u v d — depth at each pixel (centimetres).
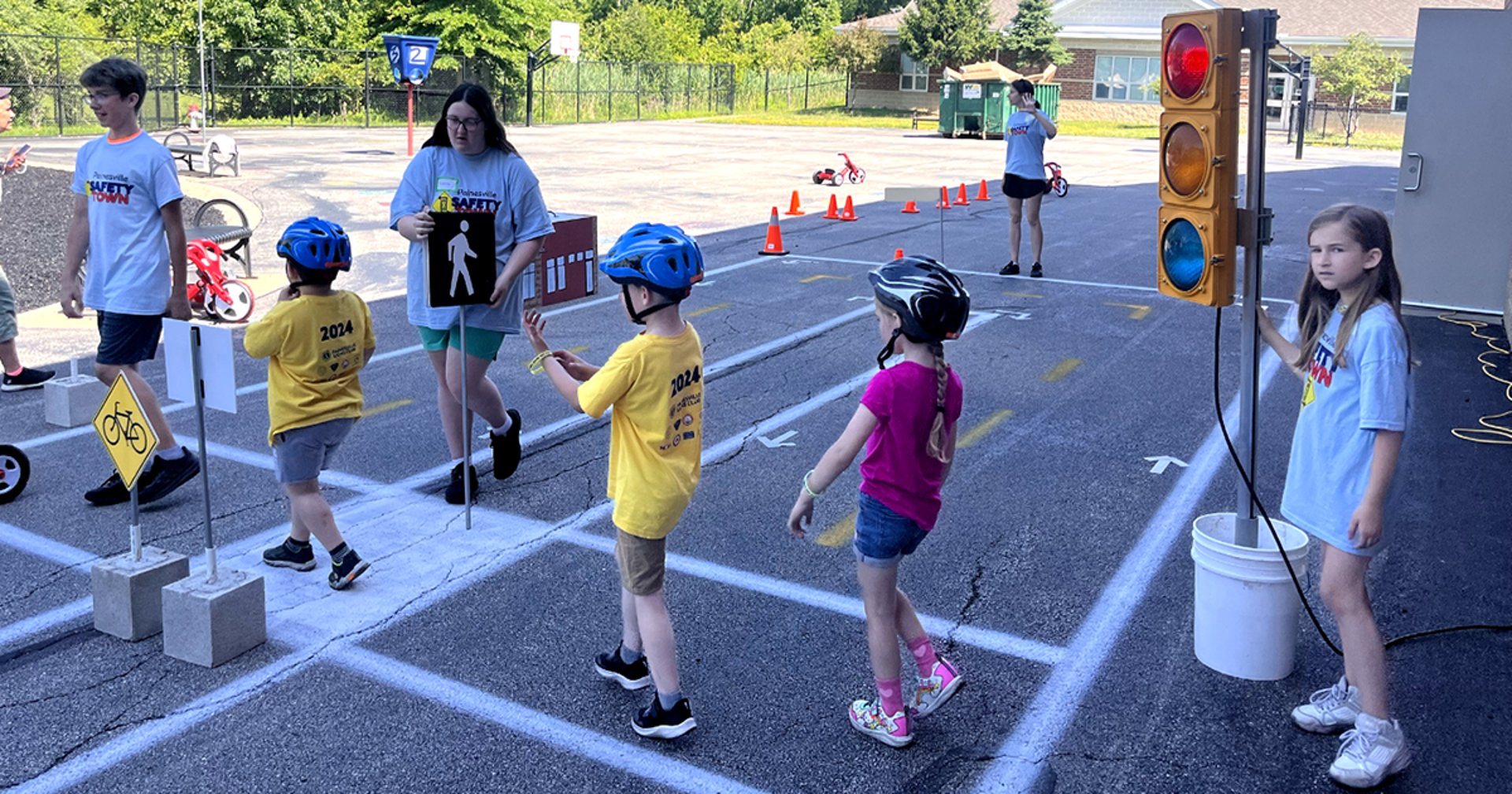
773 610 487
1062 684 427
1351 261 346
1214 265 397
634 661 418
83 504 595
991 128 4216
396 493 619
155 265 592
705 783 365
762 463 675
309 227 464
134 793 356
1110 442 714
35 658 439
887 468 362
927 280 349
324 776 366
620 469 379
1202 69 392
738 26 8588
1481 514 601
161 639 457
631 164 2805
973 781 368
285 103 4509
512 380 850
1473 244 1098
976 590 507
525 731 394
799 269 1336
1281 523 455
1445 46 1071
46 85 3628
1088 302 1147
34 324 1010
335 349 480
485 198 580
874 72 6128
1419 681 432
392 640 457
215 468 655
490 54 4844
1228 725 398
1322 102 4684
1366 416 345
